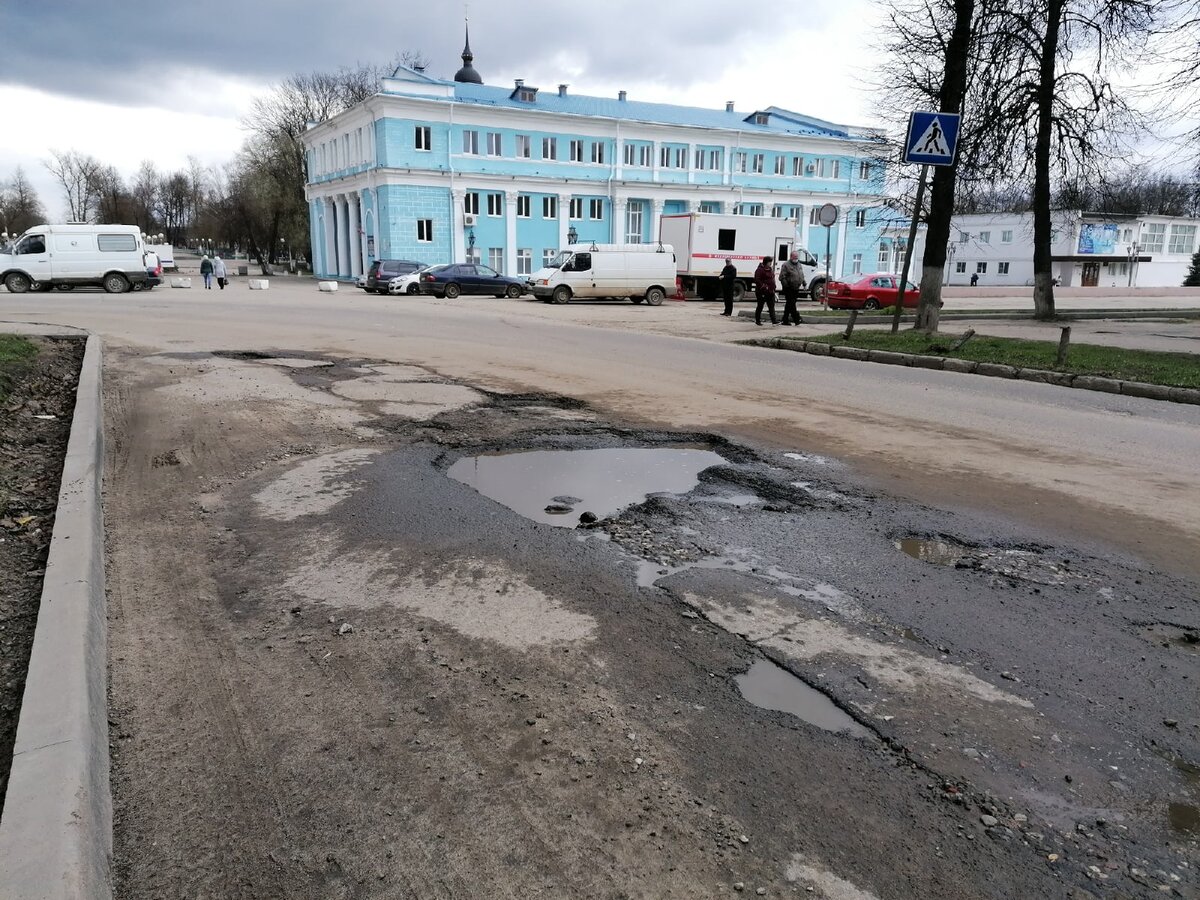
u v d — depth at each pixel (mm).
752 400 9273
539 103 50844
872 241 57469
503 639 3441
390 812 2381
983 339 14938
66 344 13172
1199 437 7664
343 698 2971
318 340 14289
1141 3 17016
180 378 9898
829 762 2654
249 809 2387
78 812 2150
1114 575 4254
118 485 5582
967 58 18234
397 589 3924
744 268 33938
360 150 48031
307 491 5461
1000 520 5121
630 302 31891
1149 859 2264
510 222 47750
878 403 9227
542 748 2693
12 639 3148
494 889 2104
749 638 3492
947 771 2623
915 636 3541
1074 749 2754
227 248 111812
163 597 3812
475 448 6836
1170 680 3207
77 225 30281
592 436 7352
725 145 52625
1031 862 2236
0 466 5621
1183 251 71938
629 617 3668
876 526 4984
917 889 2129
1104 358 12320
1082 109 19047
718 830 2328
